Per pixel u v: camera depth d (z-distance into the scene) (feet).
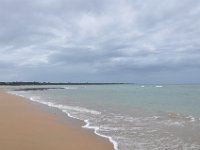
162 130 45.93
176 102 109.09
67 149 32.71
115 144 35.83
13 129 43.83
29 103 102.42
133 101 114.83
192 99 128.47
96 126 50.42
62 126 49.26
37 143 34.73
